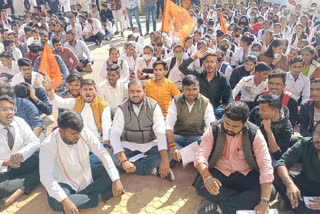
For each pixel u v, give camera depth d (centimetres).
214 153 282
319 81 353
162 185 334
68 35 779
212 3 1838
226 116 254
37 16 1214
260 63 439
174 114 359
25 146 321
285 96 381
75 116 262
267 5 1549
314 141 257
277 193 309
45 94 455
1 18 1220
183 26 551
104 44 1122
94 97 372
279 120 307
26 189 319
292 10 1495
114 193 296
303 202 269
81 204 284
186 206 300
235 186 293
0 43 777
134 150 357
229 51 698
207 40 838
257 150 269
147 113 339
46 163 279
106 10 1278
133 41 838
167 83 455
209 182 262
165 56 722
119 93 450
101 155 301
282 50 587
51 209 299
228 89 458
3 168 324
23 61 501
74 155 291
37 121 377
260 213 246
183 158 330
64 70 620
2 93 335
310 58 529
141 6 1789
